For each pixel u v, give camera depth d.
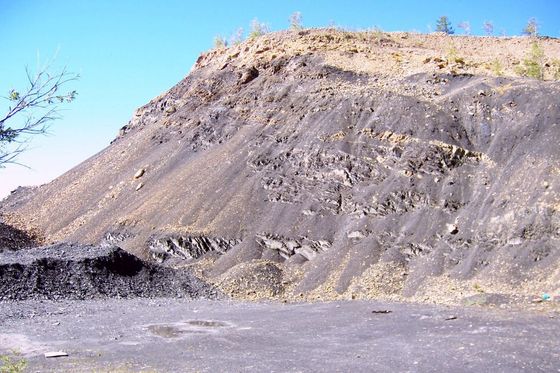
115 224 43.25
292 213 35.81
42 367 13.95
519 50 61.28
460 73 43.69
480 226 27.31
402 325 17.98
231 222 37.28
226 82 58.38
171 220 39.81
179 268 34.34
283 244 33.75
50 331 19.30
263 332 18.58
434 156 33.62
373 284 26.78
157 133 57.69
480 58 53.69
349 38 59.75
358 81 48.41
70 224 49.41
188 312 23.80
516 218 25.97
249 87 54.59
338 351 15.02
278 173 39.94
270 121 47.56
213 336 18.08
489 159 32.09
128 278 31.28
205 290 30.50
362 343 15.89
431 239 28.50
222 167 43.66
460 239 27.34
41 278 28.94
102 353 15.67
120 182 52.09
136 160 55.16
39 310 23.92
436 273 25.75
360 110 41.41
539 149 29.47
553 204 24.98
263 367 13.48
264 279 30.41
